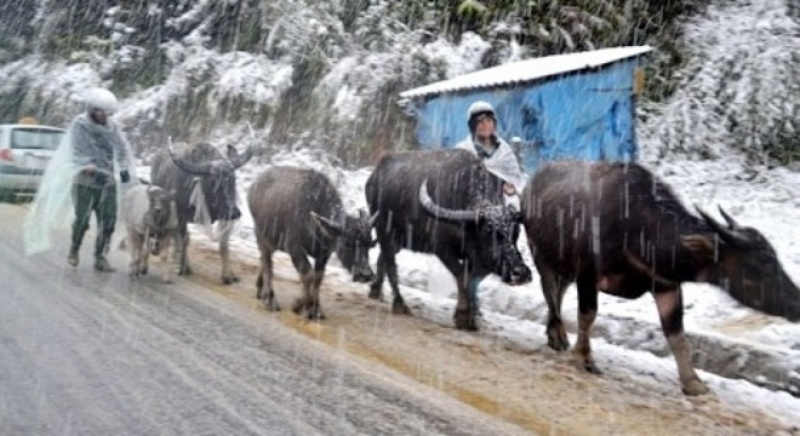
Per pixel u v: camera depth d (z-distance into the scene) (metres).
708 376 7.27
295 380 6.48
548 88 15.27
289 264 12.11
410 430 5.47
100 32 28.88
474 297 8.92
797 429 5.97
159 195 10.30
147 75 26.73
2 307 8.51
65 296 9.20
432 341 7.98
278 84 21.23
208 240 14.29
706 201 15.77
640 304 9.52
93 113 10.95
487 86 15.63
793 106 18.00
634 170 7.22
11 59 30.47
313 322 8.52
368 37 21.52
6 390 5.96
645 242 6.78
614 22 20.91
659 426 5.86
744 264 6.37
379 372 6.82
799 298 6.27
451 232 8.56
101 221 10.91
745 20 19.92
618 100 15.55
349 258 8.27
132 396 5.91
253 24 23.78
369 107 19.91
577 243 7.28
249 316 8.66
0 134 18.05
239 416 5.60
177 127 23.22
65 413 5.53
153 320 8.25
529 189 8.22
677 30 20.58
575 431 5.66
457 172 8.65
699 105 18.69
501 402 6.20
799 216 14.59
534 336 8.48
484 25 21.61
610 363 7.55
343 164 19.89
